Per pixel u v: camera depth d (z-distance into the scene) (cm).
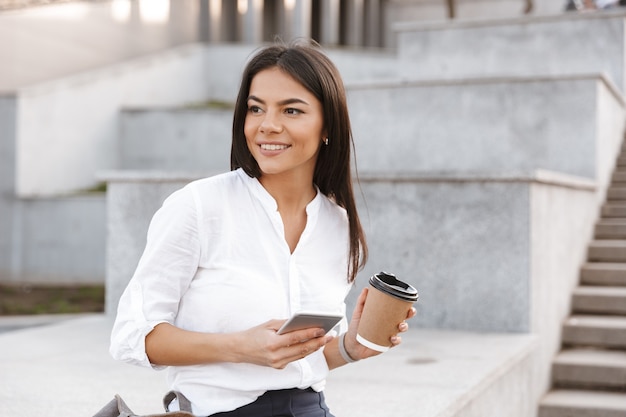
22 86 1902
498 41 1251
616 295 833
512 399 607
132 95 2008
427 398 475
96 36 2142
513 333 709
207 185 237
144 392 509
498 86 1016
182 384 242
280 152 238
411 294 239
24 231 1691
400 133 1065
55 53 2002
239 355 224
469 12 2577
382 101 1074
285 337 220
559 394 718
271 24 2964
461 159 1035
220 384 239
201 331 235
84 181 1856
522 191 707
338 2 2941
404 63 1312
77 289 1581
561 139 990
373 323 242
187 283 234
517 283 709
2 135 1686
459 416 475
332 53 2275
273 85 240
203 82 2298
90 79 1867
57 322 1093
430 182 739
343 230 258
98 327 782
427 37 1296
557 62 1214
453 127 1039
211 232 234
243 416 243
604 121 1033
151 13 2361
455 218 731
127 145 1953
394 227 750
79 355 635
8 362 604
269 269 239
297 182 248
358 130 1086
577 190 884
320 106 244
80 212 1678
